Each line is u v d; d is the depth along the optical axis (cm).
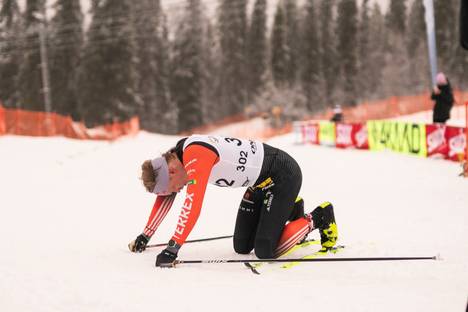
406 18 14825
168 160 784
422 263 773
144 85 11825
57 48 10450
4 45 10769
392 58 14612
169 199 895
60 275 739
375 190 1595
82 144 5100
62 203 1598
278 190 816
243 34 13375
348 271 752
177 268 781
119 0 9994
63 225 1207
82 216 1341
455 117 5444
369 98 13900
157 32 12450
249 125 12812
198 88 11969
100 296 632
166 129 12175
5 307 604
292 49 13338
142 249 909
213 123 13025
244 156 799
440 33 12912
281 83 12825
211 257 868
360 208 1291
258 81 13175
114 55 9838
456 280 689
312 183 1853
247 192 867
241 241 870
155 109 11950
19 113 5809
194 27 12062
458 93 9544
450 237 936
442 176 1822
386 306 578
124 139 6662
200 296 629
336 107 4981
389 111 9106
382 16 15050
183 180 802
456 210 1191
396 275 725
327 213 855
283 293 638
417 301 592
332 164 2505
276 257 830
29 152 4103
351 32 13375
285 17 12850
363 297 614
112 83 9812
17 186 2102
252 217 862
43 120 6062
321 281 699
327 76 13462
